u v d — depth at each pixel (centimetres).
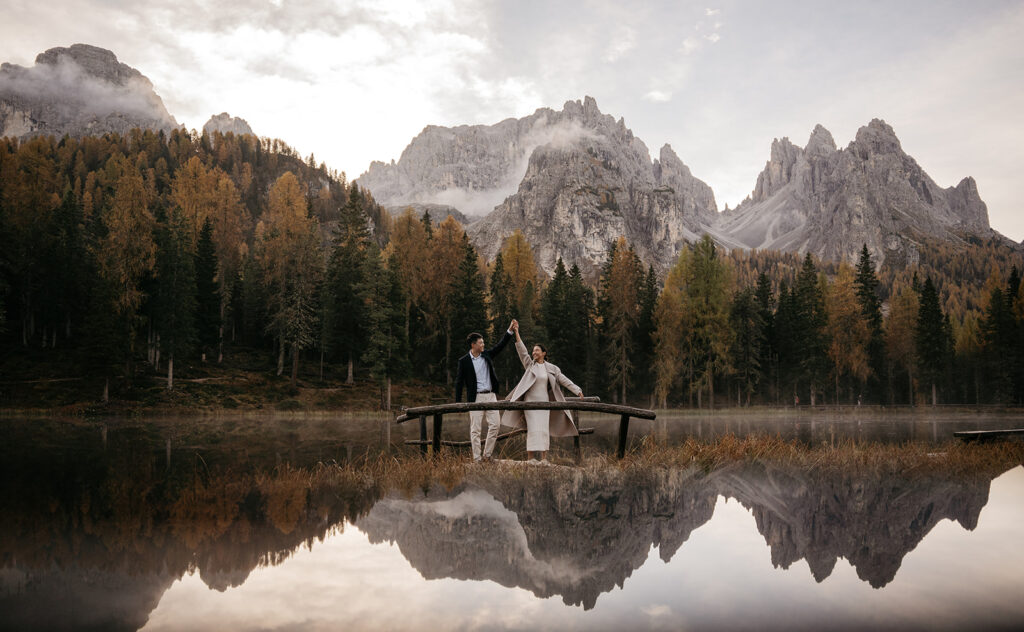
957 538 350
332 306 5591
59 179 11494
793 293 6394
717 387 6175
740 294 5784
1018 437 1084
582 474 629
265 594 246
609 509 442
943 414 4500
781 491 520
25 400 4078
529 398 812
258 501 497
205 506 475
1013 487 549
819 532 366
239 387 4938
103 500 513
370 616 216
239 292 6881
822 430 1978
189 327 4844
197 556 314
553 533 364
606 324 6131
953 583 260
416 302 5872
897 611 222
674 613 220
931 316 6116
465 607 228
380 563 296
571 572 278
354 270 5641
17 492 572
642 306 6078
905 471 657
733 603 232
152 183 12025
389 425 2548
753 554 312
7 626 204
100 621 212
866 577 269
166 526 396
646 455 784
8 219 5397
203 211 8175
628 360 5481
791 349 6188
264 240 6812
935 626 205
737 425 2431
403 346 5328
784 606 228
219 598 240
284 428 2211
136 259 4347
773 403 6181
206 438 1556
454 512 437
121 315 4291
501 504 467
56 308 5378
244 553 321
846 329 5897
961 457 785
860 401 5978
